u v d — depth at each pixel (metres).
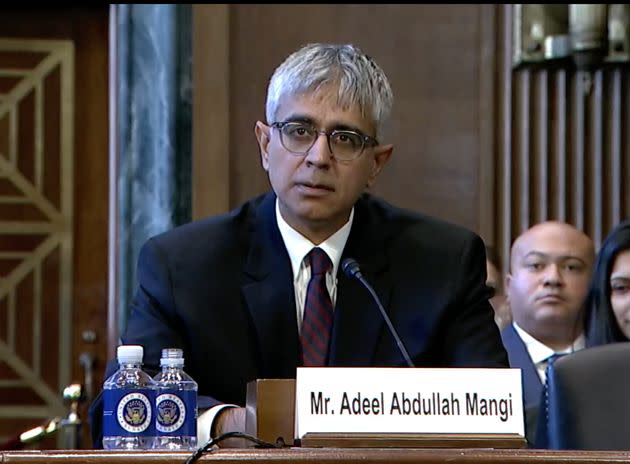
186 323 5.67
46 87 12.18
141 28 10.68
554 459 4.21
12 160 12.14
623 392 5.59
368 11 11.02
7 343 12.07
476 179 11.04
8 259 12.12
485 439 4.39
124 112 10.62
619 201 11.01
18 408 12.03
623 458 4.23
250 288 5.73
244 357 5.67
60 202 12.17
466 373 4.43
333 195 5.46
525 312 8.30
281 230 5.80
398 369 4.41
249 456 4.14
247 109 10.82
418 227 5.95
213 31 10.77
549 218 11.02
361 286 5.71
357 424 4.36
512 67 11.02
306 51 5.46
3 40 12.14
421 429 4.38
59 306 12.12
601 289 7.62
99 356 12.11
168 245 5.86
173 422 4.80
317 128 5.42
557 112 11.05
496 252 10.99
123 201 10.55
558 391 5.61
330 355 5.63
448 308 5.73
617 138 11.02
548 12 10.95
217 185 10.69
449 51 11.06
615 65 11.00
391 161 11.01
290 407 4.52
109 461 4.14
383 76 5.54
